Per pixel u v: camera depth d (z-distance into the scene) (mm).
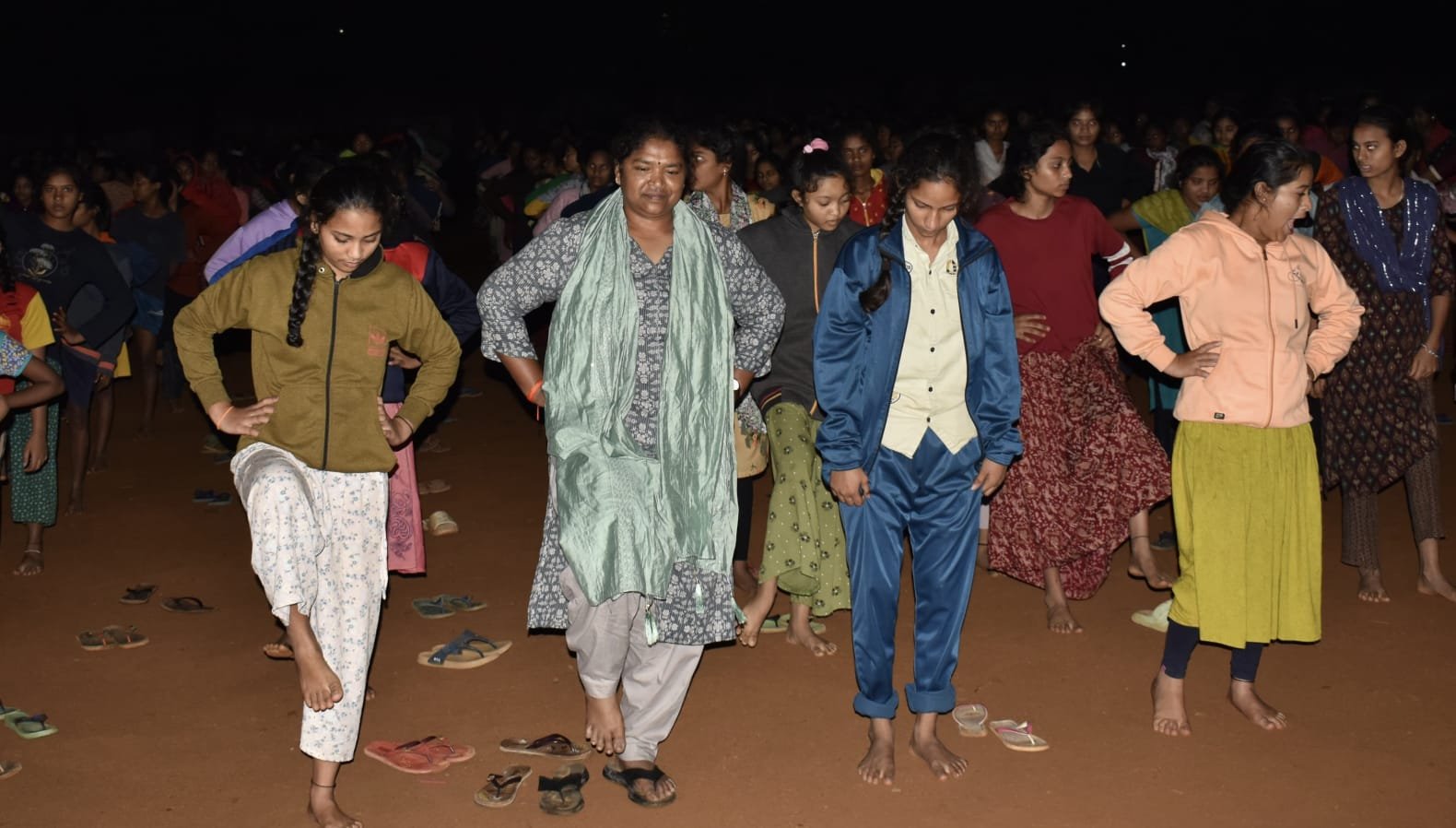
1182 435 4645
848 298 4113
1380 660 5270
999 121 9875
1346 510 5941
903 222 4152
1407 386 5750
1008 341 4195
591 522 3867
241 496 3910
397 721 4797
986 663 5285
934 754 4422
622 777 4289
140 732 4703
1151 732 4688
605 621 3986
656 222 3893
